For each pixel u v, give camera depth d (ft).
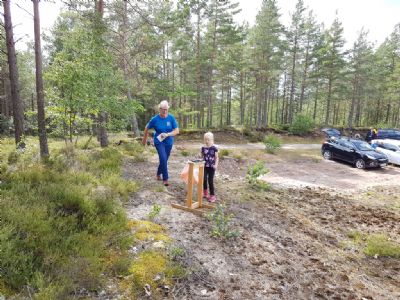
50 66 35.27
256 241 15.46
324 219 23.57
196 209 18.02
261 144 82.07
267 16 107.76
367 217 25.82
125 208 17.15
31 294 8.87
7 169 20.45
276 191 30.91
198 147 63.72
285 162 55.52
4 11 35.83
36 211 12.91
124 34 57.11
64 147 34.81
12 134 57.88
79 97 33.55
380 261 17.13
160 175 24.98
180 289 10.38
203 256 12.78
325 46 125.49
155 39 56.18
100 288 9.74
